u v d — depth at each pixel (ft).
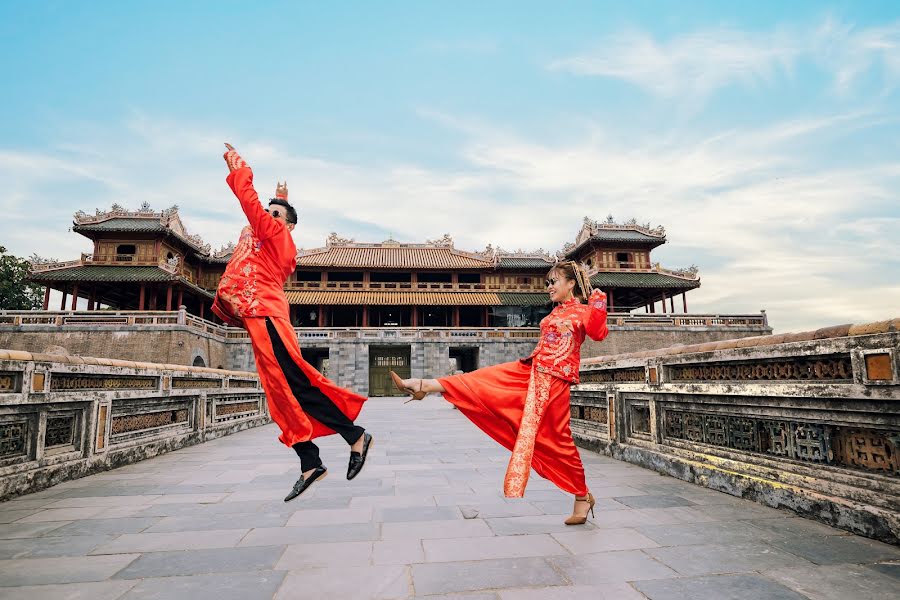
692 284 134.31
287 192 10.69
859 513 10.07
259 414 40.42
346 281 146.92
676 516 11.60
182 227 127.54
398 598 7.20
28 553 9.30
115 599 7.20
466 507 12.74
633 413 20.39
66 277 110.42
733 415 14.35
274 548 9.52
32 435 15.17
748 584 7.66
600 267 139.03
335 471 18.62
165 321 93.81
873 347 9.85
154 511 12.55
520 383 10.64
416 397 10.34
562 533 10.35
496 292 148.56
